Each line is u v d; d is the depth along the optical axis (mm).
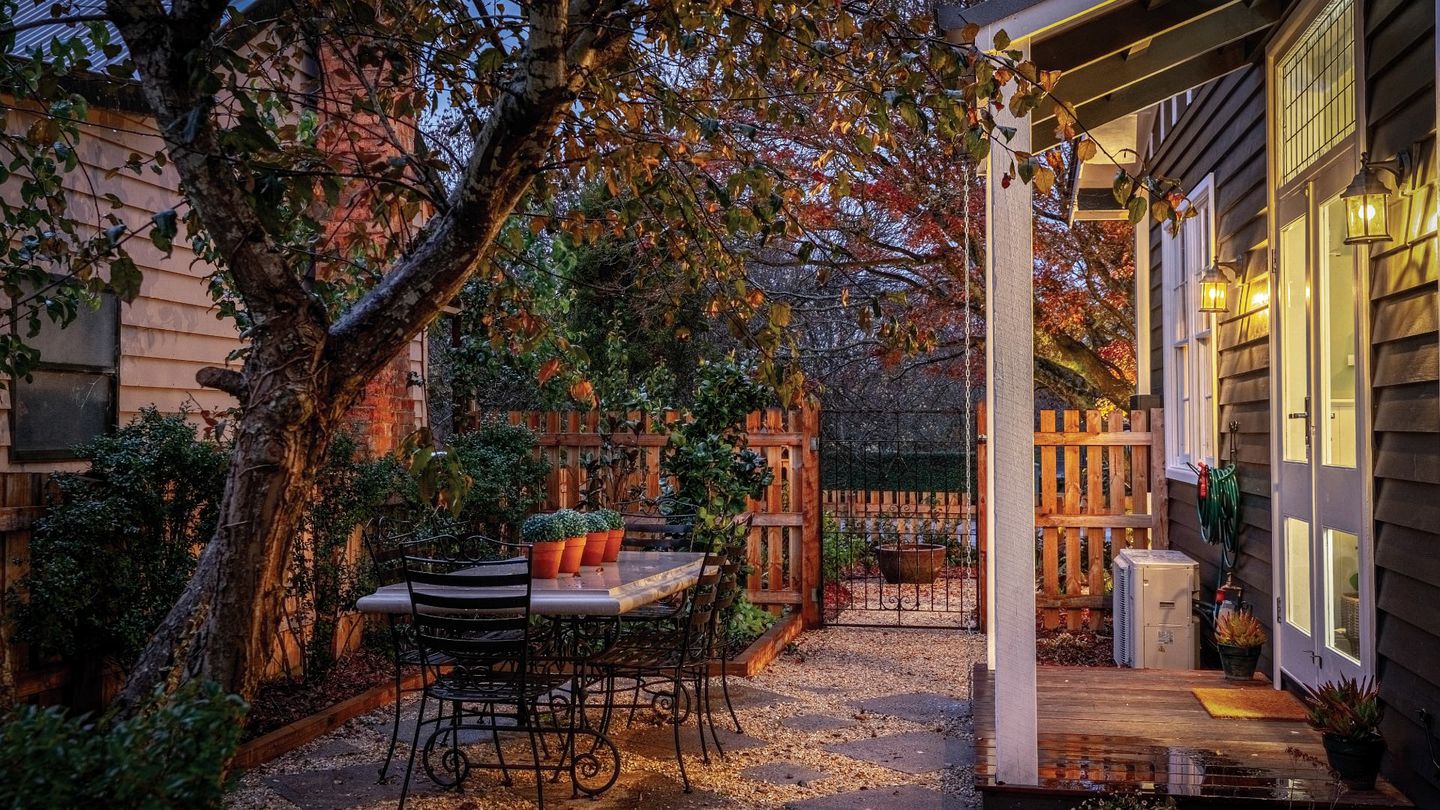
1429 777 4008
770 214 4391
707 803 5086
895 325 4734
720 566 5961
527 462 9242
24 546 5336
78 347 6293
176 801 2500
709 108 5227
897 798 5133
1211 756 4816
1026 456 4504
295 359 3496
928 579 11258
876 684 7570
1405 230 4184
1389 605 4402
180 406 7074
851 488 12250
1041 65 5074
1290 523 5973
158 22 3270
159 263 6887
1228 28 5820
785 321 4645
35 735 2463
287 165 3701
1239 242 6973
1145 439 9297
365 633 7902
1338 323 5148
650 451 9867
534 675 5410
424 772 5512
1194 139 8273
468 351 9719
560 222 5195
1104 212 10398
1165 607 7379
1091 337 16203
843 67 4395
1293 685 5969
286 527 3510
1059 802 4371
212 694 2699
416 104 4766
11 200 5906
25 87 4543
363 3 4184
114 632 5336
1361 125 4656
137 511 5551
